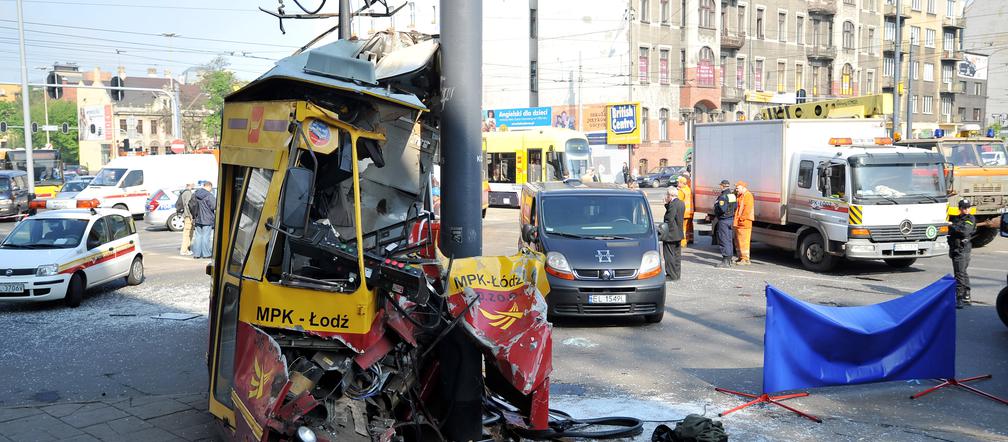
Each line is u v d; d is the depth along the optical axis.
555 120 58.09
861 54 70.88
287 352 5.50
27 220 14.38
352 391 5.50
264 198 5.66
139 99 94.38
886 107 21.80
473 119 7.41
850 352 8.05
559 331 11.52
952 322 8.35
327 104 5.73
